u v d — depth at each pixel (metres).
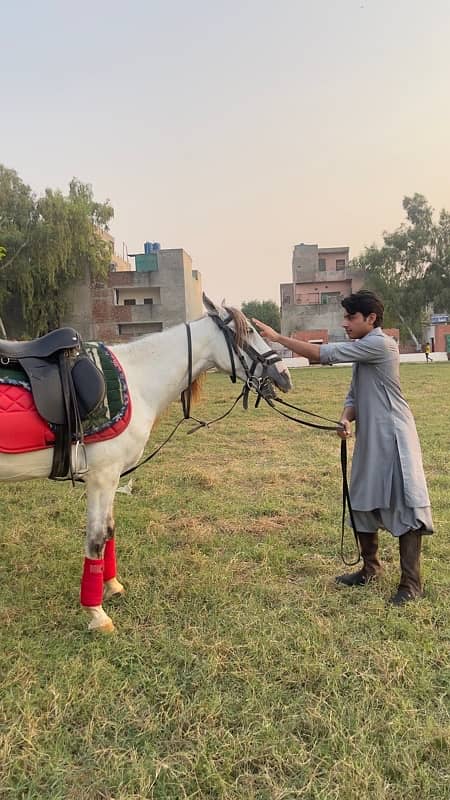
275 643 2.94
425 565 3.93
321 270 56.19
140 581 3.69
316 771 2.12
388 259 42.06
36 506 5.48
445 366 28.11
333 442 8.52
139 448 3.29
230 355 3.50
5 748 2.22
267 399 3.56
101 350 3.20
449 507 5.25
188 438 9.02
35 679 2.70
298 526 4.74
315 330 46.59
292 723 2.38
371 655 2.84
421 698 2.56
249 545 4.36
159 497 5.63
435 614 3.25
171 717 2.42
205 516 5.06
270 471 6.58
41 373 2.87
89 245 34.84
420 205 42.22
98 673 2.73
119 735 2.35
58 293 34.97
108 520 3.23
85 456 3.02
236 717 2.44
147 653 2.91
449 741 2.23
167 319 38.66
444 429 9.03
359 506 3.46
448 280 41.50
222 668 2.76
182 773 2.11
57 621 3.25
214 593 3.51
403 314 42.56
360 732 2.30
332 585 3.67
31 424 2.81
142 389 3.32
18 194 32.22
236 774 2.13
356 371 3.55
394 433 3.37
